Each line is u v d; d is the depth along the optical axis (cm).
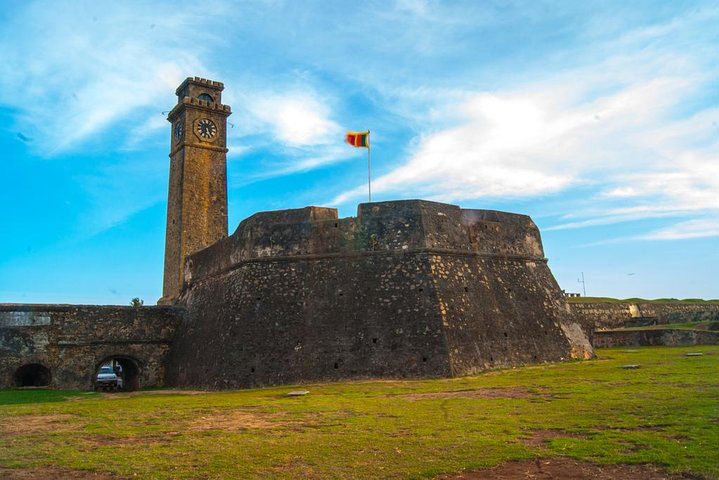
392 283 2375
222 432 1148
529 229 2939
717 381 1516
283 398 1697
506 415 1237
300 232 2559
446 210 2603
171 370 2955
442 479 818
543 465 860
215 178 4903
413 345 2208
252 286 2503
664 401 1262
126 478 842
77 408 1552
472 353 2266
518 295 2673
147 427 1220
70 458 951
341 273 2445
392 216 2502
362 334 2277
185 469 880
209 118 4988
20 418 1370
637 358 2428
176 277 4597
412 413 1316
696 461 820
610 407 1241
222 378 2322
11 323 2711
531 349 2528
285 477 833
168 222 4916
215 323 2633
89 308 2917
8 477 852
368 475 838
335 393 1770
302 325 2347
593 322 4269
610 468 830
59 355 2780
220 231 4809
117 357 2942
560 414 1209
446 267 2436
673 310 4894
